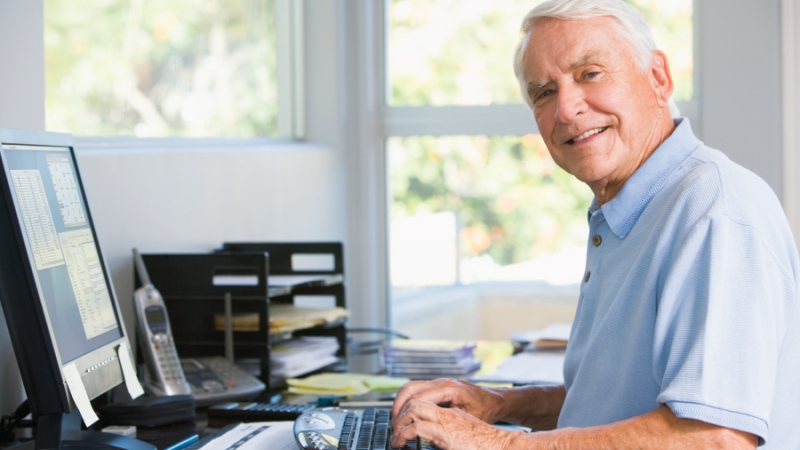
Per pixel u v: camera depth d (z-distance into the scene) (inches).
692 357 38.0
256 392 67.4
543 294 127.2
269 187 100.6
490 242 127.6
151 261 73.5
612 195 51.4
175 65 93.0
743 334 38.2
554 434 41.5
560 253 126.1
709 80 115.2
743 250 40.0
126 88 84.0
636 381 43.7
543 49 50.3
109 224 72.1
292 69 120.3
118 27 82.9
